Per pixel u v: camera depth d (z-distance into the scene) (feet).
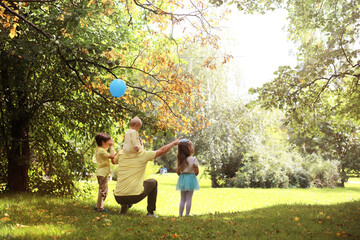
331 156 97.19
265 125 75.20
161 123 29.35
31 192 30.63
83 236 14.21
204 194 57.41
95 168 34.37
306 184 83.35
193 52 66.80
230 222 19.04
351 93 38.42
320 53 36.50
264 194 57.11
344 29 32.63
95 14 25.36
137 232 15.33
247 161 81.61
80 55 23.53
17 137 29.81
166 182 102.58
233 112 72.90
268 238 15.25
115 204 32.86
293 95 35.60
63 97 30.32
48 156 31.89
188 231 16.12
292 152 88.38
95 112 29.04
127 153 19.42
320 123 86.48
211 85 70.69
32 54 23.43
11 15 22.00
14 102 28.55
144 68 29.45
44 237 13.57
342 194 61.21
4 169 31.63
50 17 24.16
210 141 71.77
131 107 28.63
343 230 18.26
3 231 14.43
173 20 25.80
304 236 16.20
